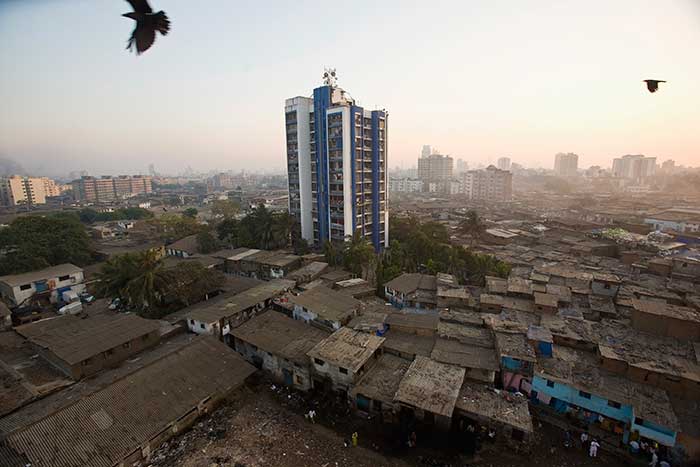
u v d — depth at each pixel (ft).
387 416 89.20
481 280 179.52
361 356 97.86
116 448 72.18
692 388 82.28
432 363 97.96
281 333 117.19
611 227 280.51
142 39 28.14
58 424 73.67
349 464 77.10
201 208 551.59
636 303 112.98
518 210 431.84
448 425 83.30
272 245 241.55
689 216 300.61
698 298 131.75
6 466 65.51
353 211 230.48
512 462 77.36
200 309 129.39
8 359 105.60
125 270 146.72
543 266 176.14
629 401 81.30
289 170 260.21
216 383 94.27
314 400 98.37
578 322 114.11
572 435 84.89
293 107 244.63
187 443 81.76
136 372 90.68
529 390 94.22
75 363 93.71
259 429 86.89
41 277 162.61
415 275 173.37
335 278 173.17
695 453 73.67
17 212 409.69
